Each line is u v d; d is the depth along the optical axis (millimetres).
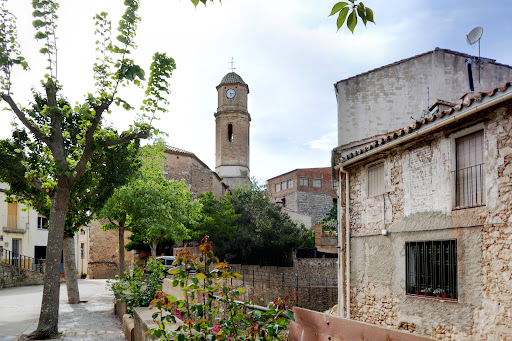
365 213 13586
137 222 27141
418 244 11281
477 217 9555
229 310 4973
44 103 15406
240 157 64312
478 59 20000
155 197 26766
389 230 12305
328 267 43469
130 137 12555
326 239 21625
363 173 13836
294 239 43812
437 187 10766
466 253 9750
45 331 10578
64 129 15344
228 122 64938
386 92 20422
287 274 41406
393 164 12352
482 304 9234
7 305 17625
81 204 18047
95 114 11539
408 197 11680
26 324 12641
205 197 43906
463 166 10211
